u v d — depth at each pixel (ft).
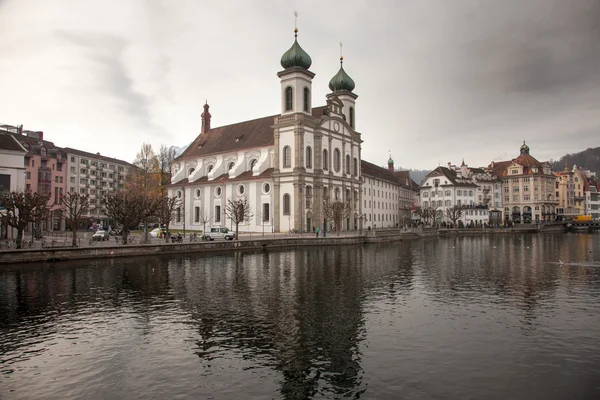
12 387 52.75
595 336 71.26
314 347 66.23
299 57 314.96
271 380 54.60
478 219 538.88
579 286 115.96
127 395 50.67
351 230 358.23
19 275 130.31
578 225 546.26
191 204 379.35
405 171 597.52
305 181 313.12
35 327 76.59
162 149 505.66
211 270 143.84
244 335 72.08
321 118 328.49
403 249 240.73
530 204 597.93
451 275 135.54
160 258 178.09
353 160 369.50
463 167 588.09
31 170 354.54
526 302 96.27
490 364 59.21
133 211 202.18
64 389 52.16
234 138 384.88
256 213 331.57
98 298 98.84
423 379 54.54
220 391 51.70
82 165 452.76
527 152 625.41
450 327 76.54
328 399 49.60
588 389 51.52
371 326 77.00
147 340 69.72
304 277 129.90
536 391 51.11
